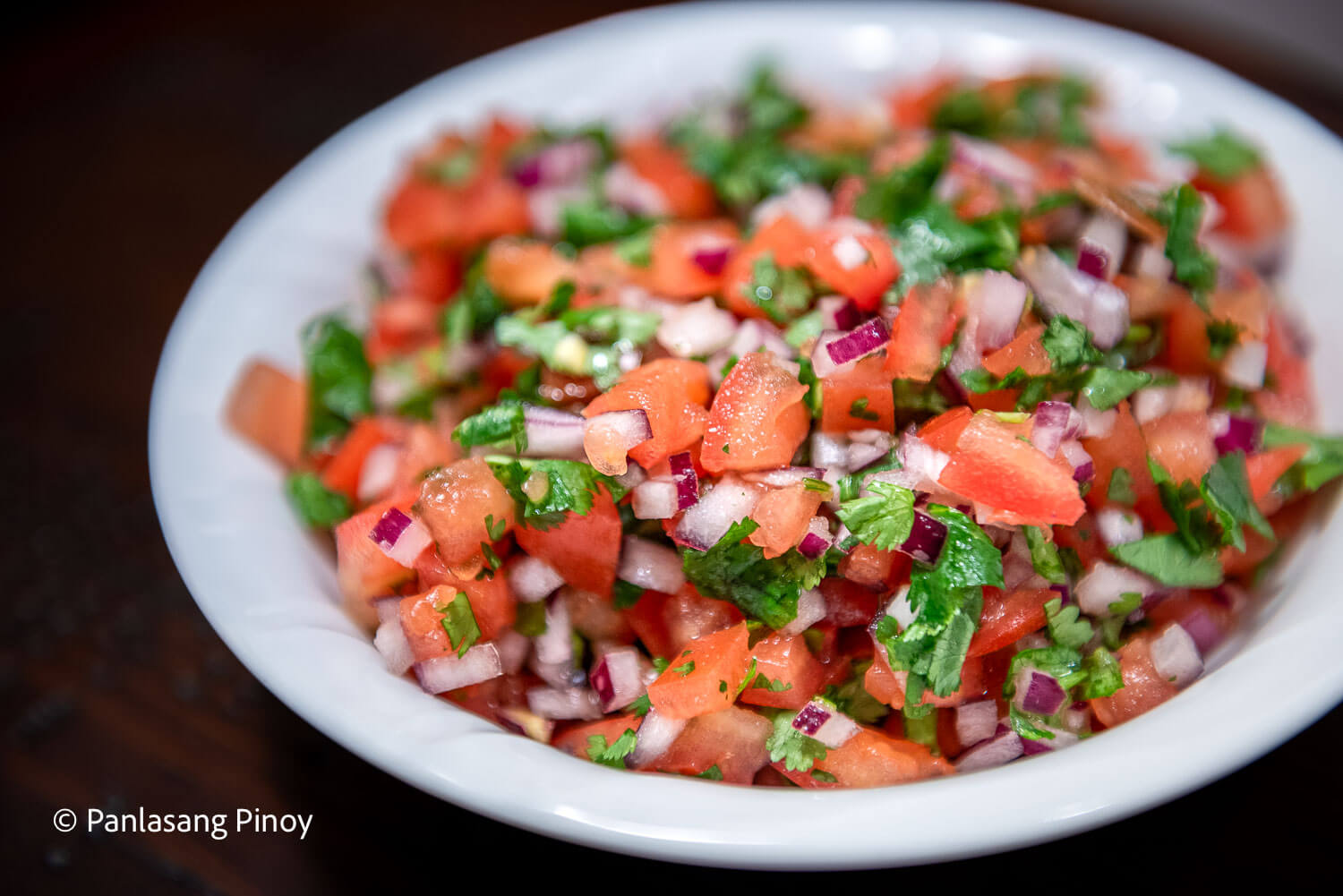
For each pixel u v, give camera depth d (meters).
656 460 0.24
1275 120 0.30
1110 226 0.26
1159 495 0.24
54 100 0.49
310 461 0.28
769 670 0.23
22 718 0.28
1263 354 0.26
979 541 0.23
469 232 0.31
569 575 0.24
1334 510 0.24
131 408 0.34
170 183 0.44
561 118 0.34
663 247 0.28
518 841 0.25
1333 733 0.25
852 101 0.34
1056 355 0.24
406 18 0.52
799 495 0.23
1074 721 0.23
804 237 0.26
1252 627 0.24
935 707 0.23
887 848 0.21
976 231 0.25
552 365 0.26
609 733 0.23
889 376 0.24
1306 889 0.24
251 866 0.25
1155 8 0.44
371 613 0.25
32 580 0.31
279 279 0.30
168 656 0.29
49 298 0.38
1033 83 0.33
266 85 0.49
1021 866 0.24
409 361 0.29
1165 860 0.24
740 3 0.35
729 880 0.24
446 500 0.24
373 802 0.26
